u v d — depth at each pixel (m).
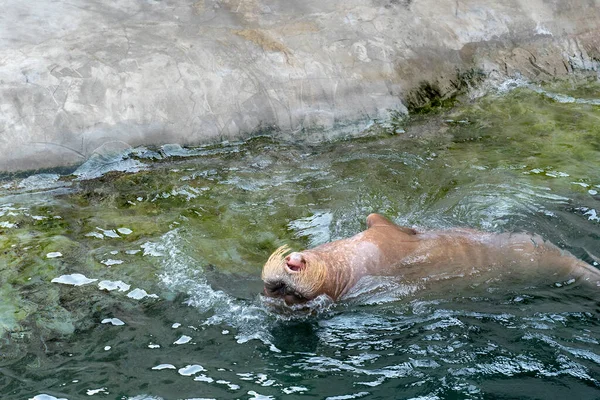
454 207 15.09
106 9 20.03
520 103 19.94
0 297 12.71
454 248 12.60
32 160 16.72
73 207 15.69
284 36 19.84
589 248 13.44
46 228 14.87
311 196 15.97
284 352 11.11
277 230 14.80
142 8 20.22
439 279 12.26
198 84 18.28
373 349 11.08
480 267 12.44
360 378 10.48
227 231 14.79
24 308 12.41
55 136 16.98
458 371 10.51
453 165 16.94
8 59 17.98
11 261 13.74
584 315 11.56
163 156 17.44
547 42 21.67
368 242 12.54
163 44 18.95
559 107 19.83
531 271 12.45
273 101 18.50
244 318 11.97
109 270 13.45
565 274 12.41
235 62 18.89
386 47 20.08
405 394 10.13
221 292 12.73
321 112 18.62
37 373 10.83
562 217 14.51
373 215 13.45
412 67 19.95
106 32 19.16
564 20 22.17
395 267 12.38
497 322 11.47
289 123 18.39
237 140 18.00
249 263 13.70
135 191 16.28
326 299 11.92
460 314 11.66
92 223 15.06
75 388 10.47
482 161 17.06
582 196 15.37
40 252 14.01
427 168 16.86
